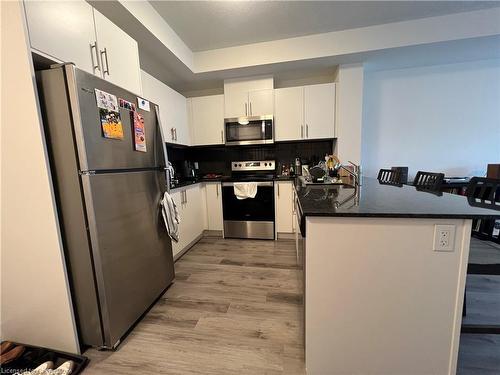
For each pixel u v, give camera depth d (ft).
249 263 7.77
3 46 3.42
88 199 3.71
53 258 3.87
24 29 3.35
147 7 6.27
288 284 6.40
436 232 3.02
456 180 9.18
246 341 4.41
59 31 3.95
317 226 3.23
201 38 8.30
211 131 10.63
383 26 7.88
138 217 4.95
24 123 3.54
